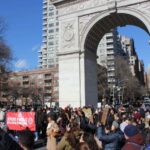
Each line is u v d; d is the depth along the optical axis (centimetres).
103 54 18250
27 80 16788
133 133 920
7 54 6912
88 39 4678
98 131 1842
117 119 2150
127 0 4309
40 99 14438
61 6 4869
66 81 4638
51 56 19900
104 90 11462
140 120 2403
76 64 4584
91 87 4744
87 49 4709
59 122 2412
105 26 4731
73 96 4541
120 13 4359
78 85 4528
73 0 4734
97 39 4912
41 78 16500
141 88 15762
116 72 13388
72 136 988
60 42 4791
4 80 8281
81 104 4469
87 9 4619
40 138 2912
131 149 888
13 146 636
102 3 4497
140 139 915
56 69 16175
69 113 3130
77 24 4681
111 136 1406
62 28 4806
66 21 4791
